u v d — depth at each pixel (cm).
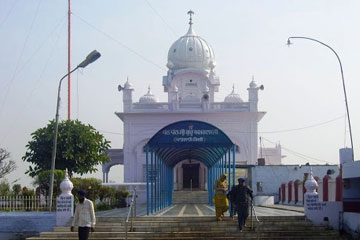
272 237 1722
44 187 2673
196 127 2044
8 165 3978
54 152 2372
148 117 5662
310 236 1752
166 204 3178
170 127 2052
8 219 1977
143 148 5641
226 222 1819
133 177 5609
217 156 2648
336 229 1875
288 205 3634
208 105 5644
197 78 6212
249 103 5631
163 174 3006
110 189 3203
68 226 1848
